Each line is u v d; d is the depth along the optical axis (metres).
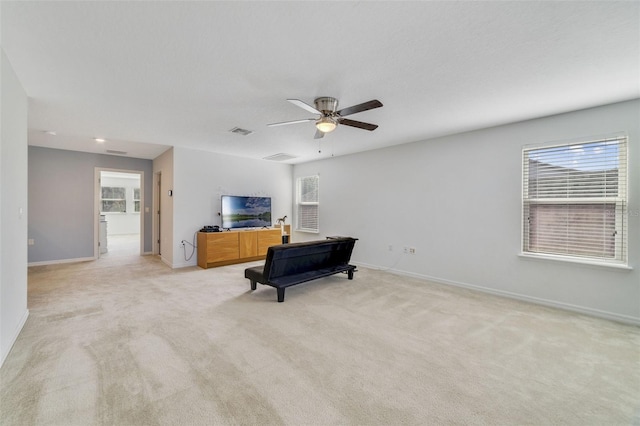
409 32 1.84
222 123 3.75
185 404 1.67
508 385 1.90
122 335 2.55
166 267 5.42
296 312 3.17
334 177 6.21
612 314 3.04
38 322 2.80
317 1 1.55
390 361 2.18
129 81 2.52
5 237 2.17
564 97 2.87
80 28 1.78
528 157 3.64
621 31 1.81
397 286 4.25
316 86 2.62
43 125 3.87
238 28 1.79
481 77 2.45
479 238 4.05
